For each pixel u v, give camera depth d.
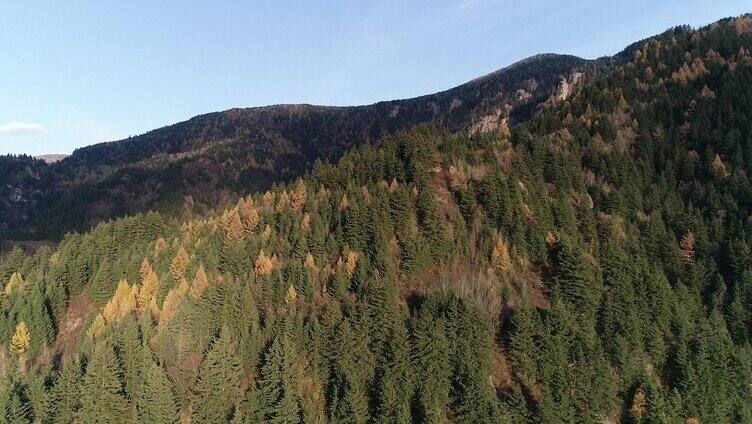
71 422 82.44
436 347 86.38
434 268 112.94
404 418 77.50
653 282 102.75
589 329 92.62
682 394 86.94
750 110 174.75
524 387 87.44
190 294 104.31
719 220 131.38
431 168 137.75
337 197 133.00
